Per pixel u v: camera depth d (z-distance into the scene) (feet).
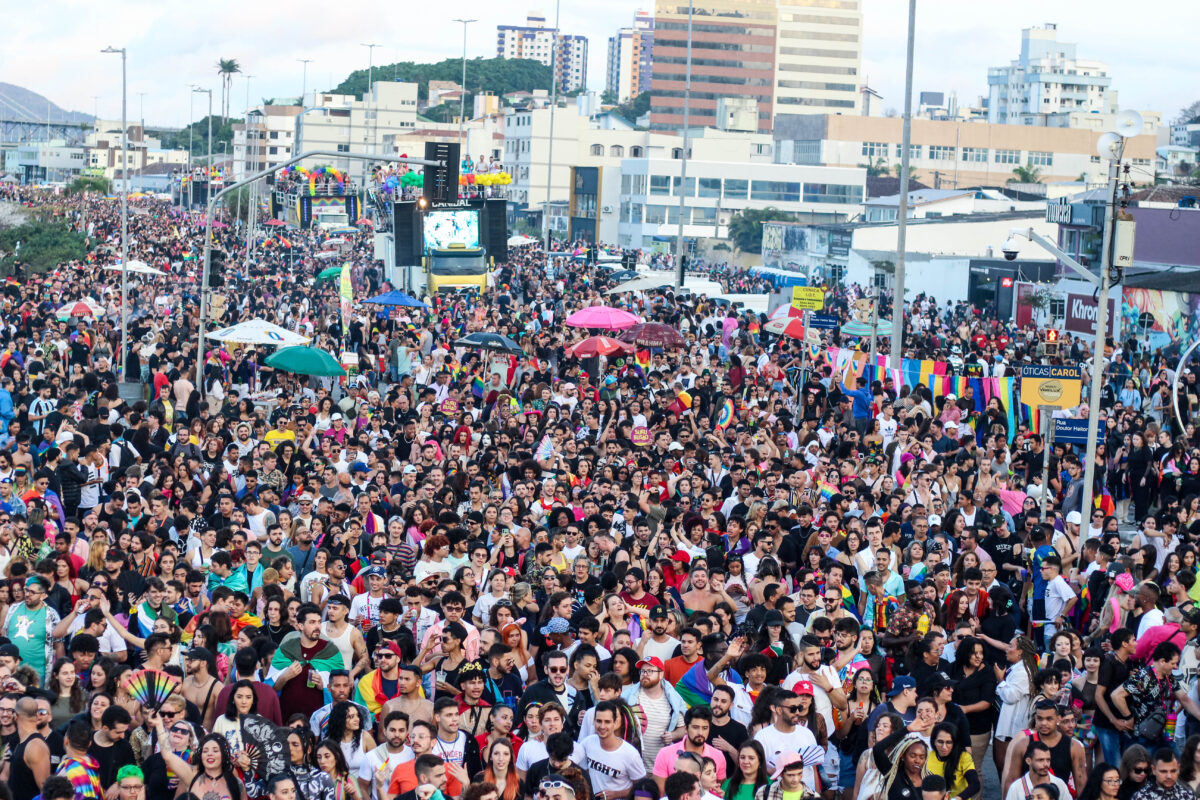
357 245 297.12
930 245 279.90
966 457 70.18
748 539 55.57
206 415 79.10
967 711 41.34
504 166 549.54
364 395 94.73
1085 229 200.13
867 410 91.25
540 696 35.63
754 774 33.30
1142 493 79.00
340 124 635.66
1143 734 40.27
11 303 144.56
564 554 51.52
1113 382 112.68
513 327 136.15
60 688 37.70
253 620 43.52
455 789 33.73
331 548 51.80
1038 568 54.65
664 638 41.86
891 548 52.47
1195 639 40.81
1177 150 478.18
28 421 78.89
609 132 531.50
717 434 82.84
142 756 35.68
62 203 464.24
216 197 99.81
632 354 110.22
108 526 52.26
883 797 34.22
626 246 470.39
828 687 38.70
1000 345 156.35
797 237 320.91
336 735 34.53
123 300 120.88
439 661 39.93
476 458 72.33
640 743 36.73
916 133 529.45
